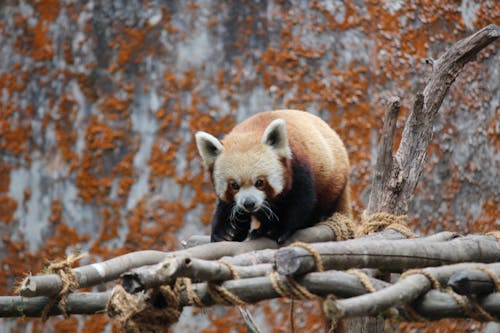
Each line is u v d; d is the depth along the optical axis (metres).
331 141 9.81
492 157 13.85
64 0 13.01
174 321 6.31
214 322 12.81
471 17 13.63
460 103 13.45
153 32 12.79
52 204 12.95
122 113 12.84
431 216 13.16
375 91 12.91
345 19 12.90
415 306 5.96
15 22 13.11
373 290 5.91
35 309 6.71
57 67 12.97
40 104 13.01
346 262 6.35
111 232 12.80
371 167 12.77
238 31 12.75
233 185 8.60
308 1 12.83
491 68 13.80
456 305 5.86
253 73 12.73
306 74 12.79
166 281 5.66
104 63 12.88
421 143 9.00
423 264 6.85
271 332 12.79
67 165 12.92
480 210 13.68
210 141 8.77
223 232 8.91
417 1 13.20
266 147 8.64
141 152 12.81
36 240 12.94
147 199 12.77
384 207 8.80
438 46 13.27
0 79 13.09
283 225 8.72
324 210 9.48
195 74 12.74
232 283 6.11
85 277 6.62
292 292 5.97
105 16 12.88
